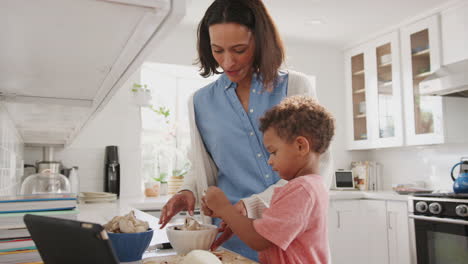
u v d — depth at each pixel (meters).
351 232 3.40
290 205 0.74
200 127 1.18
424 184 3.50
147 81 3.58
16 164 1.98
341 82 4.14
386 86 3.62
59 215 0.73
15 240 0.70
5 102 1.16
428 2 3.08
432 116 3.19
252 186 1.05
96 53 0.65
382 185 3.97
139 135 3.38
